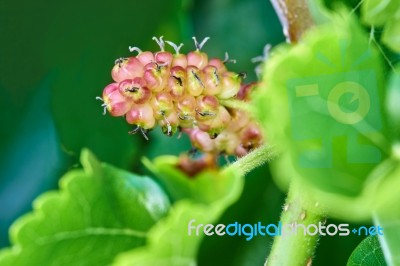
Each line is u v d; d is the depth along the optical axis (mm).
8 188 226
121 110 142
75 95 239
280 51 105
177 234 106
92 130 229
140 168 229
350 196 99
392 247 114
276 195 193
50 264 120
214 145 147
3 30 244
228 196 107
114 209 125
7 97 238
